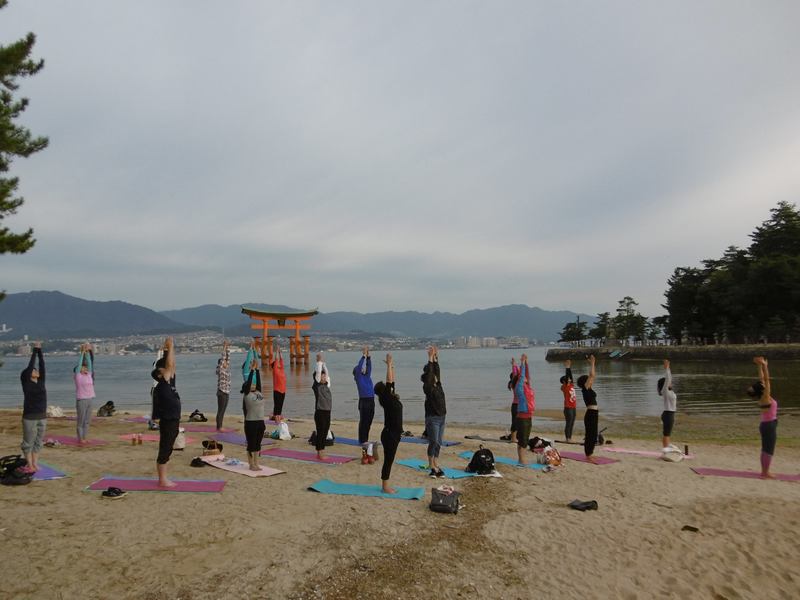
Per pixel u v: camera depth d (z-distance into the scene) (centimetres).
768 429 1006
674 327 9281
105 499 719
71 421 1594
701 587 548
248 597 461
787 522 740
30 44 1408
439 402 954
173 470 908
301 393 3541
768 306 7094
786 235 7419
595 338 13850
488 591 511
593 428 1141
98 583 471
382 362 11538
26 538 564
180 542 579
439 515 726
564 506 797
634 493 882
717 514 772
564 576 556
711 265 8944
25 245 1446
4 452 1038
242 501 739
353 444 1277
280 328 10981
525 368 1097
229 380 1441
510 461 1106
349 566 540
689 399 2808
